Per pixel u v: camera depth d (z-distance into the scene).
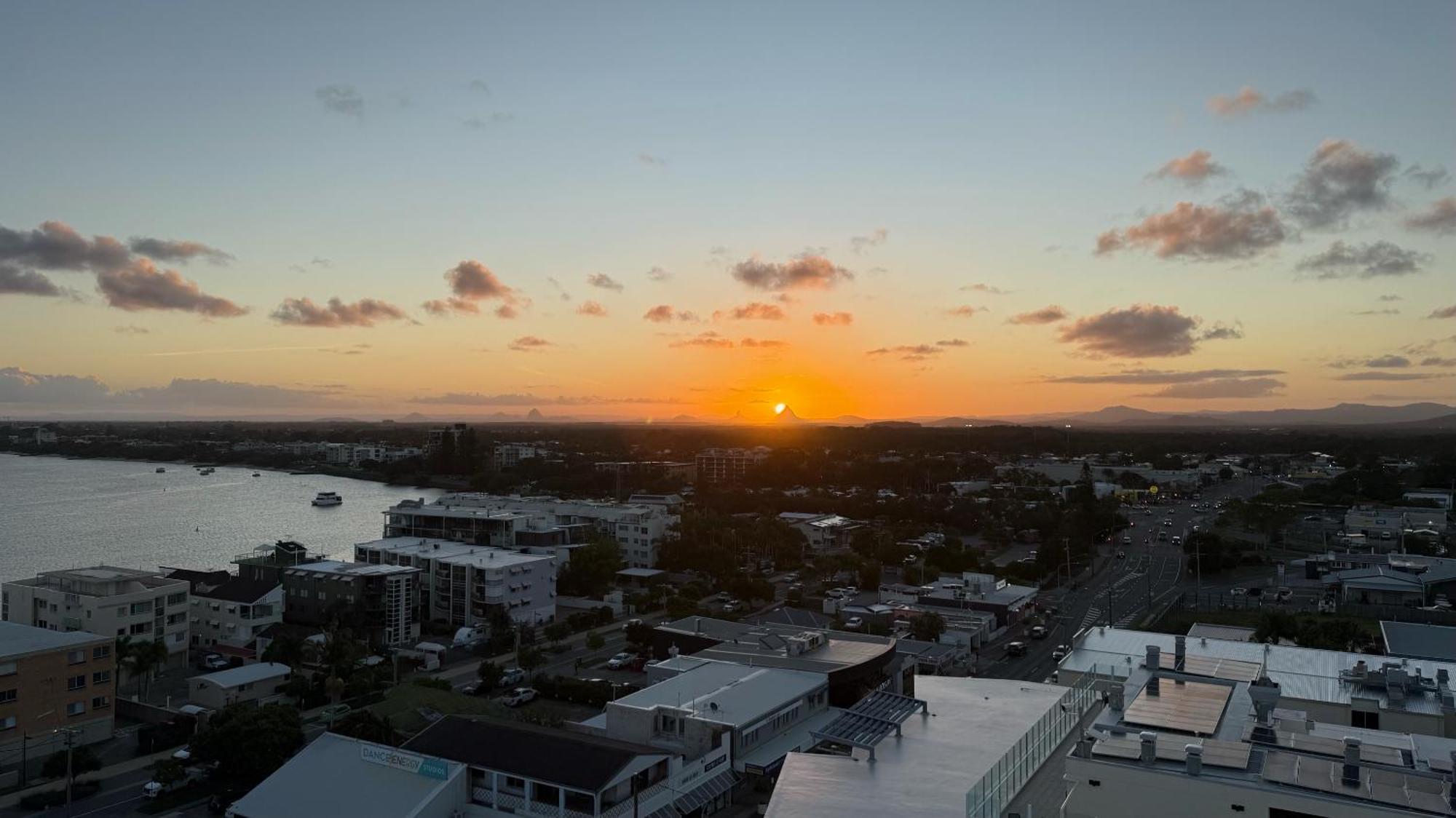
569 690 93.56
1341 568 154.25
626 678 100.75
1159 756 36.81
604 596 147.12
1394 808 31.62
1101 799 35.91
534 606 130.50
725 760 63.62
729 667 78.38
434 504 198.88
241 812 58.69
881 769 44.97
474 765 58.41
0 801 66.44
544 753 58.41
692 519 184.38
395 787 58.50
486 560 130.38
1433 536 175.88
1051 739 45.62
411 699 82.75
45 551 199.62
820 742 51.16
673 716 63.78
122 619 102.19
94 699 80.69
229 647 111.38
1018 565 158.38
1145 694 48.56
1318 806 32.34
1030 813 37.59
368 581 116.50
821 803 40.47
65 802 66.94
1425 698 54.94
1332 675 61.50
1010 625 127.19
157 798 67.81
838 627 116.31
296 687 89.56
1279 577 153.62
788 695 71.12
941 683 62.28
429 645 109.88
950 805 40.12
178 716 83.56
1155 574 162.12
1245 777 34.78
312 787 59.66
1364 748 38.09
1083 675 60.56
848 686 76.81
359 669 95.31
